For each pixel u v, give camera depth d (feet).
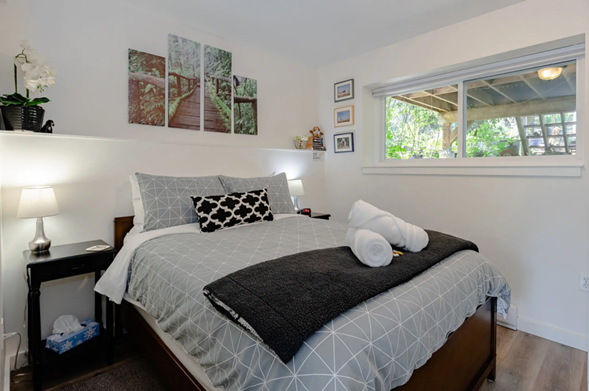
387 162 10.94
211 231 6.83
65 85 6.75
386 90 10.63
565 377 5.82
